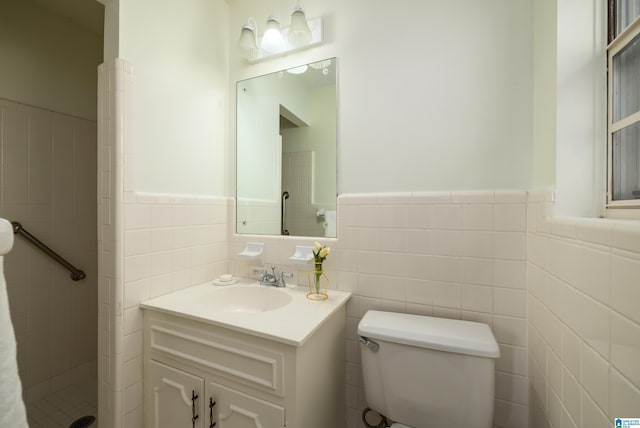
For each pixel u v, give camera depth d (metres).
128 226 1.08
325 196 1.32
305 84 1.36
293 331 0.86
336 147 1.29
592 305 0.56
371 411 1.21
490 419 0.84
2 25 1.51
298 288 1.31
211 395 0.97
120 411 1.04
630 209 0.65
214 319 0.94
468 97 1.08
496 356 0.83
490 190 1.05
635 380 0.43
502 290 1.03
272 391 0.86
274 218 1.44
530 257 0.97
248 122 1.52
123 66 1.06
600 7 0.76
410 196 1.16
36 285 1.63
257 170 1.49
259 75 1.49
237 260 1.52
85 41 1.88
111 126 1.05
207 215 1.44
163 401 1.07
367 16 1.25
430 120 1.14
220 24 1.53
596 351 0.55
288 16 1.42
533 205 0.94
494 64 1.05
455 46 1.10
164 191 1.23
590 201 0.76
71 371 1.77
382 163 1.21
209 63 1.46
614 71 0.72
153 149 1.18
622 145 0.70
